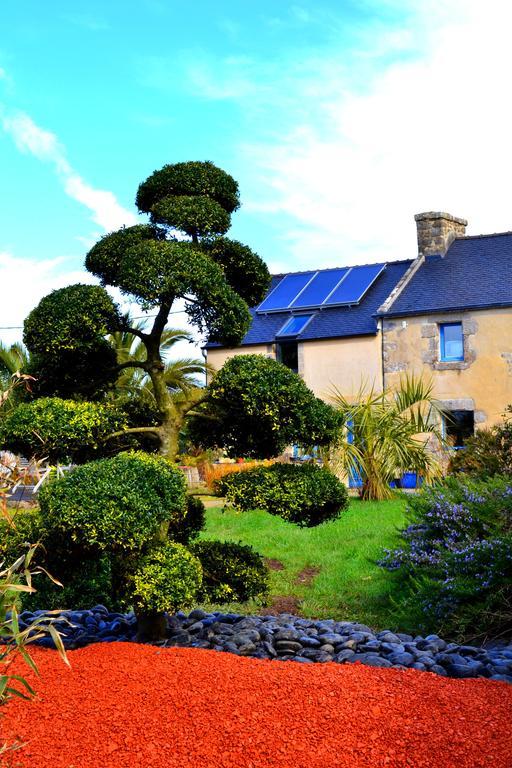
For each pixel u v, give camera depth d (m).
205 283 5.83
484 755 3.50
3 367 19.92
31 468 3.79
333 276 23.19
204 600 6.23
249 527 12.62
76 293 5.86
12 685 4.32
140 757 3.52
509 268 20.03
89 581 7.28
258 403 5.77
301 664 4.79
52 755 3.53
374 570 9.35
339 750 3.57
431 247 21.77
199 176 6.56
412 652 5.26
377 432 15.09
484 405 18.77
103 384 6.47
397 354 19.75
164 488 5.29
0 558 5.70
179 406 6.27
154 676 4.47
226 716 3.91
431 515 8.34
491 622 6.46
